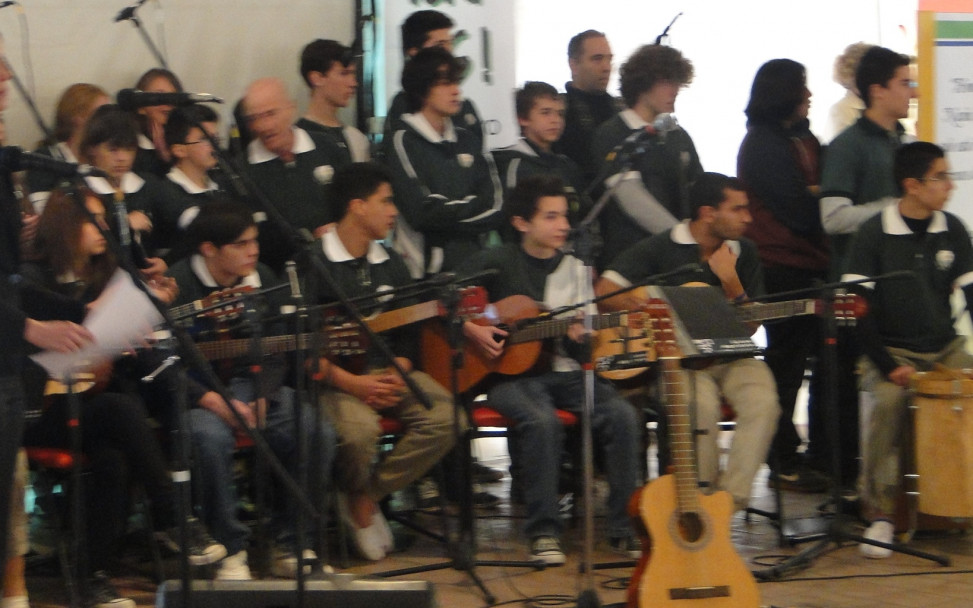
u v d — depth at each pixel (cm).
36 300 502
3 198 443
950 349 782
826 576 683
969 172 889
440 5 925
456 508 849
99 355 462
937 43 880
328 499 709
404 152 787
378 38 912
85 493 639
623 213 818
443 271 790
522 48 983
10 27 799
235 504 660
